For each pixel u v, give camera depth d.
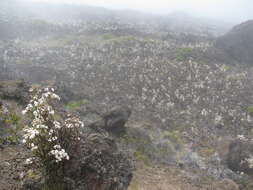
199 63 62.88
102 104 38.12
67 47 75.88
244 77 56.91
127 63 59.75
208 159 26.55
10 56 63.06
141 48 72.88
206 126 36.66
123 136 24.86
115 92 45.69
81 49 72.75
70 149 10.19
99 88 46.97
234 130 36.19
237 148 26.64
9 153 12.31
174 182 18.98
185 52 69.06
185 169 23.12
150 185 17.06
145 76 52.56
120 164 12.28
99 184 10.70
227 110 42.25
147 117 37.09
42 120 9.48
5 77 44.88
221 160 26.28
